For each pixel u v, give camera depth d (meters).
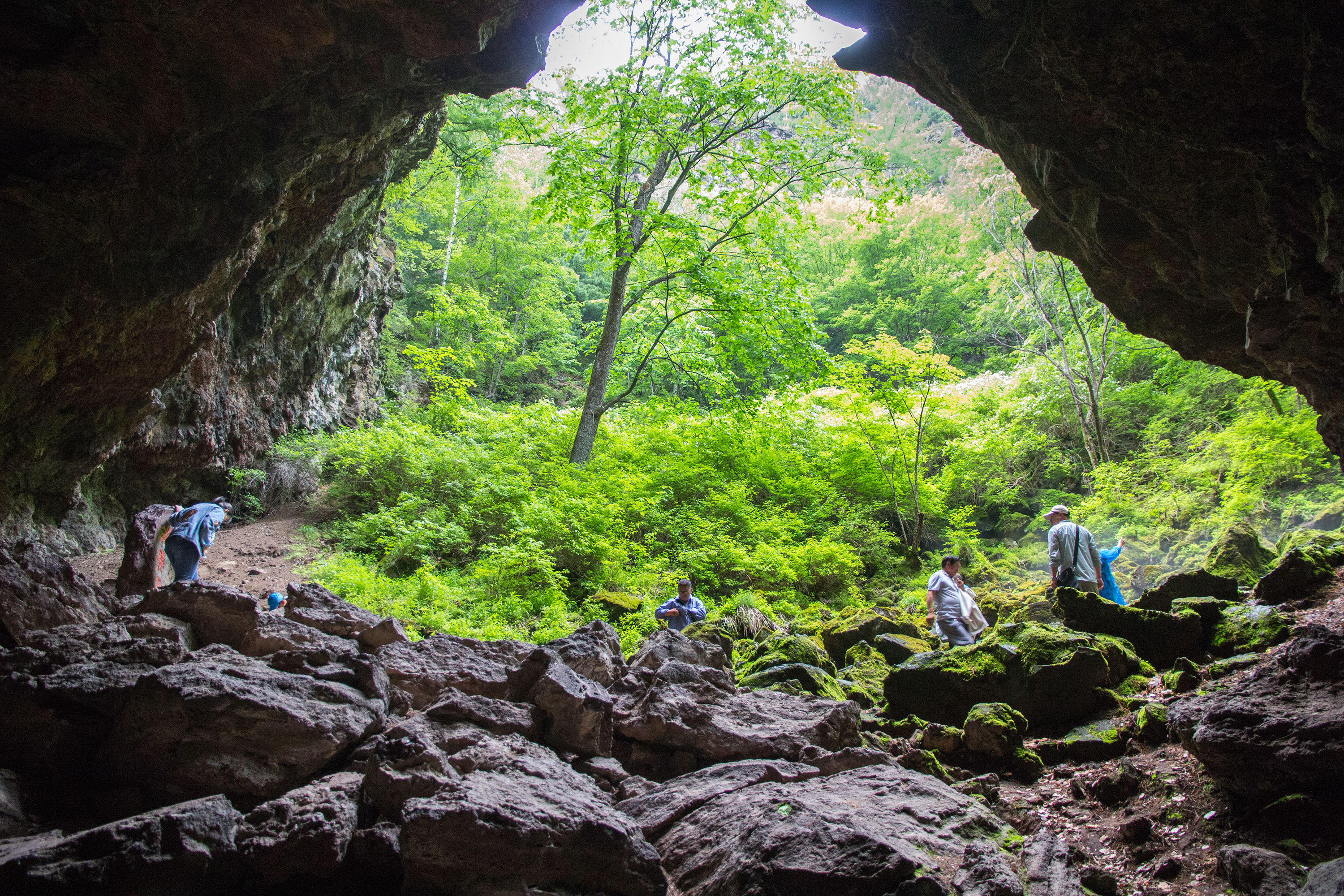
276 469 13.48
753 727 4.52
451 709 3.97
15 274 6.07
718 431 17.00
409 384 22.06
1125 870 3.38
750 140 16.61
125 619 4.36
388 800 3.15
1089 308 18.70
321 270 13.79
